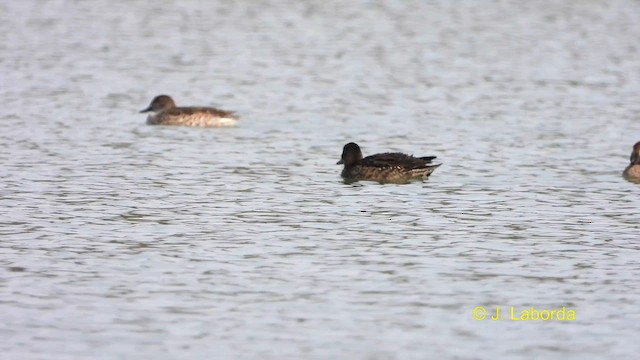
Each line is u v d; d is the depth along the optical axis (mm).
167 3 66062
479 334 17484
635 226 24031
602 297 19203
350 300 18938
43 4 64688
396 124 36344
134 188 26984
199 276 20078
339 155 31688
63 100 39625
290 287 19516
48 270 20297
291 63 48875
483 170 29734
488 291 19469
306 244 22250
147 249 21719
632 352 16812
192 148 32375
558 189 27625
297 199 26219
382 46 53625
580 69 47750
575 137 34344
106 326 17609
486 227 23812
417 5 67000
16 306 18422
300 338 17234
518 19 62375
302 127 35875
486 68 47906
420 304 18766
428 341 17188
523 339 17297
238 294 19141
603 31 58656
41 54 49312
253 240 22500
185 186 27359
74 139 33188
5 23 57969
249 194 26641
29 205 25094
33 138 33062
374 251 21828
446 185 27953
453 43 54656
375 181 28344
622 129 35656
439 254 21688
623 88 43375
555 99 40969
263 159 30938
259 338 17203
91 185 27234
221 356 16500
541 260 21344
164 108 36281
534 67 48188
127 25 58312
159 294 19094
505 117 37594
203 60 49219
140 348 16766
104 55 49656
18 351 16578
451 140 33781
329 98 41062
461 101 40531
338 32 57625
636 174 28875
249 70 47031
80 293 19094
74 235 22656
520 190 27453
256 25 59469
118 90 42031
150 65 47625
